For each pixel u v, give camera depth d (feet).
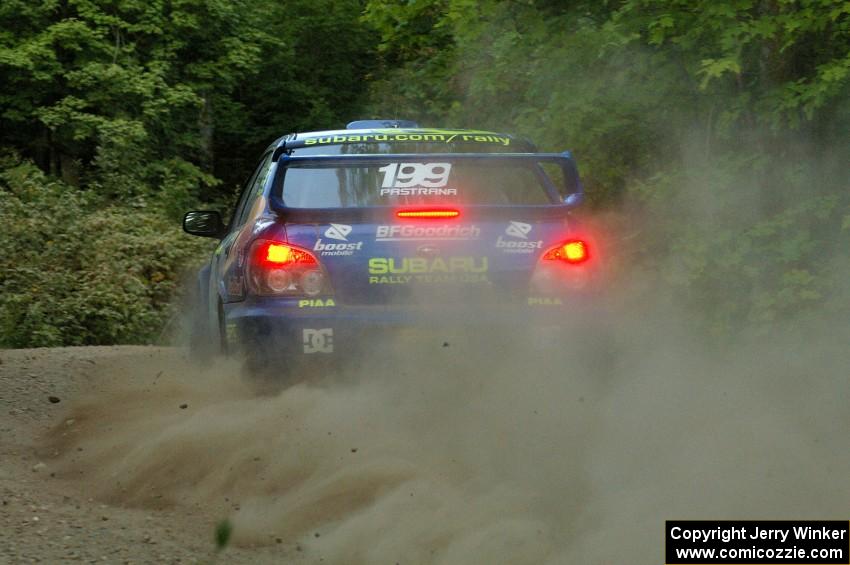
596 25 65.87
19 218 127.65
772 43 59.98
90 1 205.87
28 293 113.39
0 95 203.62
